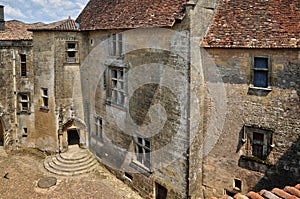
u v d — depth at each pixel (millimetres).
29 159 22047
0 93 22219
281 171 12820
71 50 20859
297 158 12367
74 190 17562
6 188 17547
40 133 22375
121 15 17500
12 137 23297
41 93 21641
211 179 14938
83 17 21734
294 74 12133
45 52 20781
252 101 13328
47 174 19547
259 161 13305
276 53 12445
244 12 13992
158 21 14484
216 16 14531
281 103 12578
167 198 15617
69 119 21469
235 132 13953
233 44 13219
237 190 14141
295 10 12875
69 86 21172
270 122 12945
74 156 20766
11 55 22328
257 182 13500
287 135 12555
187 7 13391
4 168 20234
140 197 17078
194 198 14758
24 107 23125
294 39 11953
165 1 15422
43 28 20359
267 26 12969
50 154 21984
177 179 14828
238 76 13562
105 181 18734
